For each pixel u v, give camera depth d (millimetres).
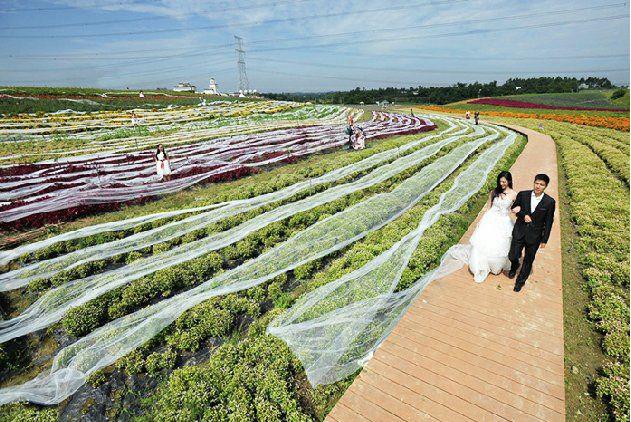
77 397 7121
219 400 6789
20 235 13570
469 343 7484
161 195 18547
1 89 67875
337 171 21406
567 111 70188
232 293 9844
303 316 8453
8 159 27062
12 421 6488
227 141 34156
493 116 70500
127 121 50969
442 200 15531
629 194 16922
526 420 5848
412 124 51875
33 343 8570
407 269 10078
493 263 9320
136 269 10867
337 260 11180
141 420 6609
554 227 13398
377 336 7895
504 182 8750
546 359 7012
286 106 78500
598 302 8766
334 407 6297
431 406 6184
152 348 8312
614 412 6016
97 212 16078
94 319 9023
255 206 16016
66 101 63156
